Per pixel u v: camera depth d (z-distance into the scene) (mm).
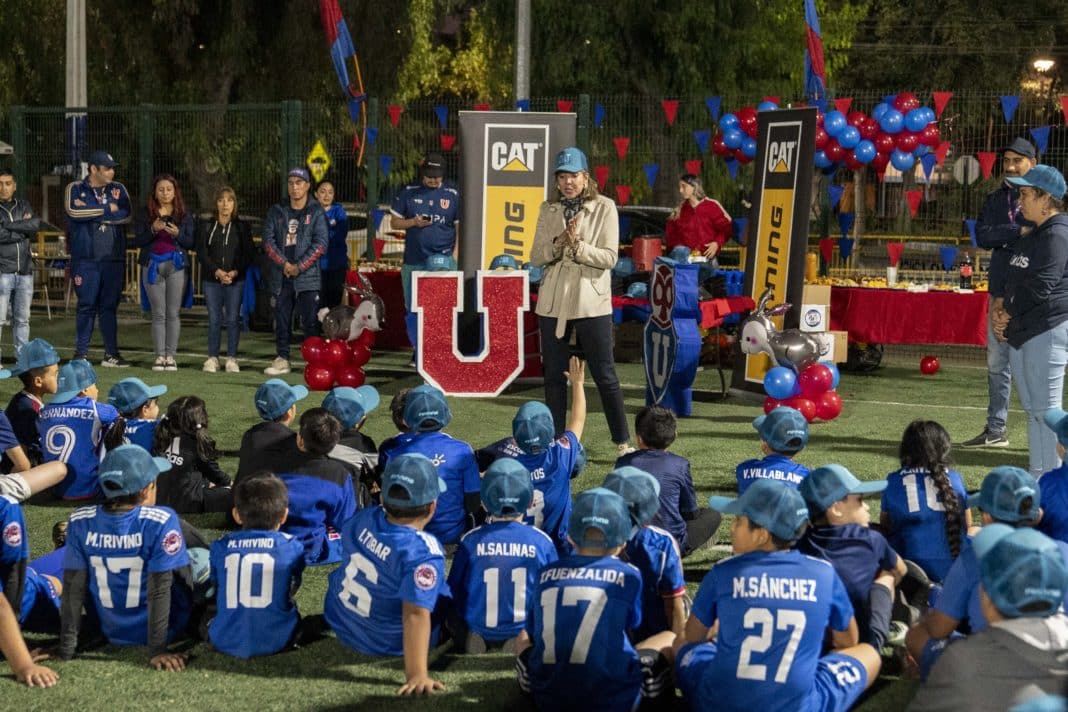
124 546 4418
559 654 3811
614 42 22750
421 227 10852
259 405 5723
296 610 4621
